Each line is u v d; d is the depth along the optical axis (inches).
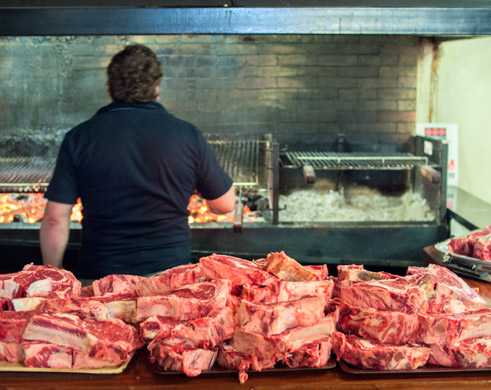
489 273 92.4
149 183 89.0
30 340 61.6
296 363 61.7
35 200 168.1
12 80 178.1
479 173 162.1
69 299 67.1
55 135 182.5
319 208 169.3
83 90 179.6
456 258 95.3
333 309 67.4
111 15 97.4
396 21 96.9
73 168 89.4
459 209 150.4
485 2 95.9
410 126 182.4
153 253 92.0
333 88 180.1
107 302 67.2
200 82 179.6
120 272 91.6
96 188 89.0
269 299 63.9
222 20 96.7
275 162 145.9
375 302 64.8
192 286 66.5
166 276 69.2
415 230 149.4
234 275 68.0
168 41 176.4
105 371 61.3
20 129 181.6
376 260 151.6
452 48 171.3
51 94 179.5
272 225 149.5
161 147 88.5
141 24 97.7
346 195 184.1
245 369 60.5
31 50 175.9
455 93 173.2
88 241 92.9
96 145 87.9
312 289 64.6
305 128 183.2
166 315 64.1
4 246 148.7
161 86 179.9
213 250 149.9
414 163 164.1
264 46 176.9
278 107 181.6
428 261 102.3
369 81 179.5
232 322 62.9
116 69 89.4
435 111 182.5
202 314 63.0
